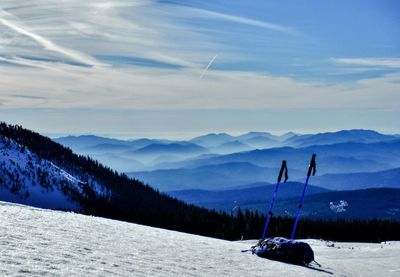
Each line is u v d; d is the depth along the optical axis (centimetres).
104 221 2248
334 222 14188
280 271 1494
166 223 15012
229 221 14075
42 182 19288
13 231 1163
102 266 916
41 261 834
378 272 2073
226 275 1199
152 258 1212
